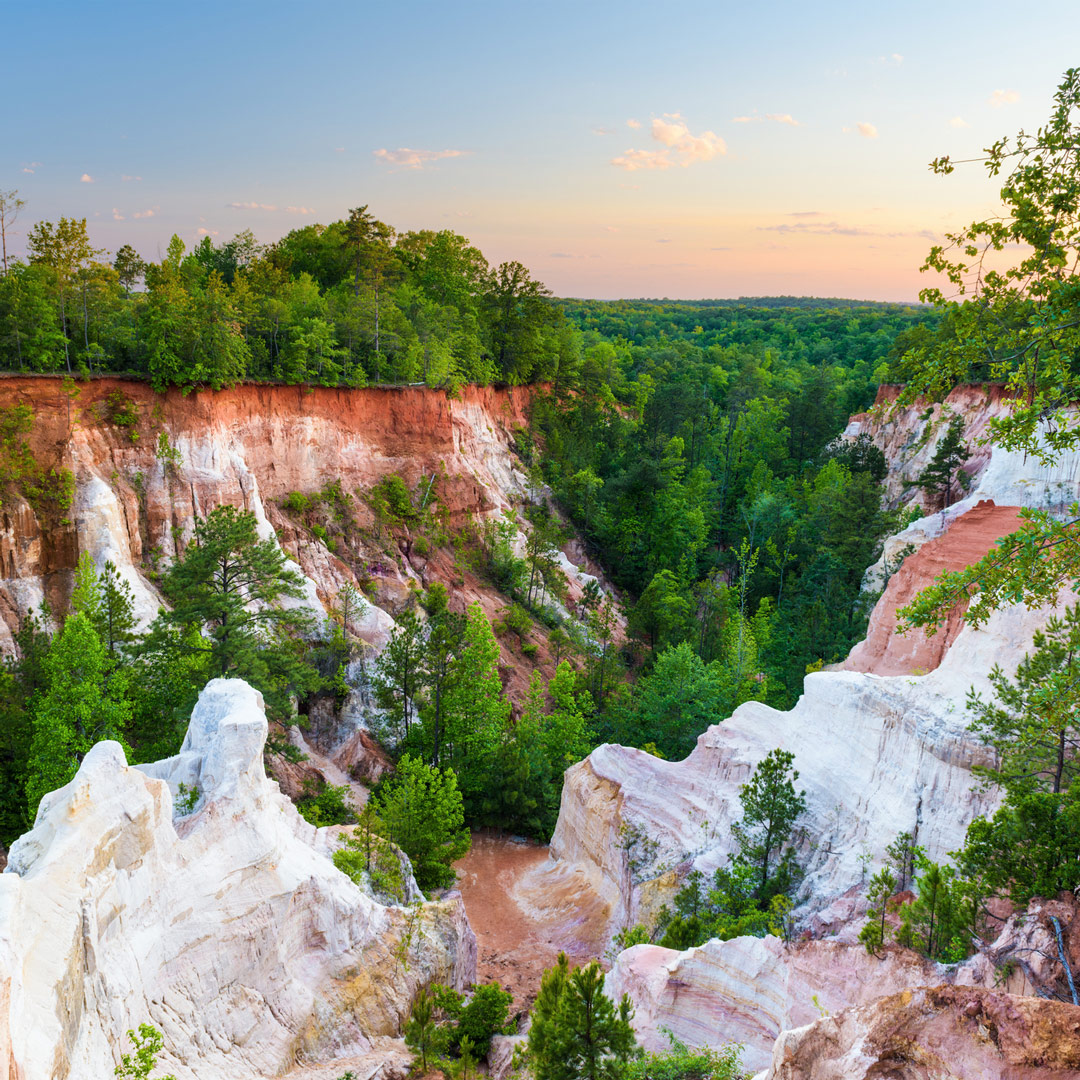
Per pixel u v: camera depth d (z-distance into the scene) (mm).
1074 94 13359
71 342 50219
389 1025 24984
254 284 72938
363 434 69875
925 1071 11836
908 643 41938
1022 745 24797
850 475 83250
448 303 98000
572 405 107125
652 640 72500
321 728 51688
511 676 63781
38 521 45875
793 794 32375
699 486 94750
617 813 38938
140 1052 17047
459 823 41094
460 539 74000
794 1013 20484
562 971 19766
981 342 15148
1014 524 40781
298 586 43469
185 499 52125
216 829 23188
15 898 15820
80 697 33000
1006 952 17734
